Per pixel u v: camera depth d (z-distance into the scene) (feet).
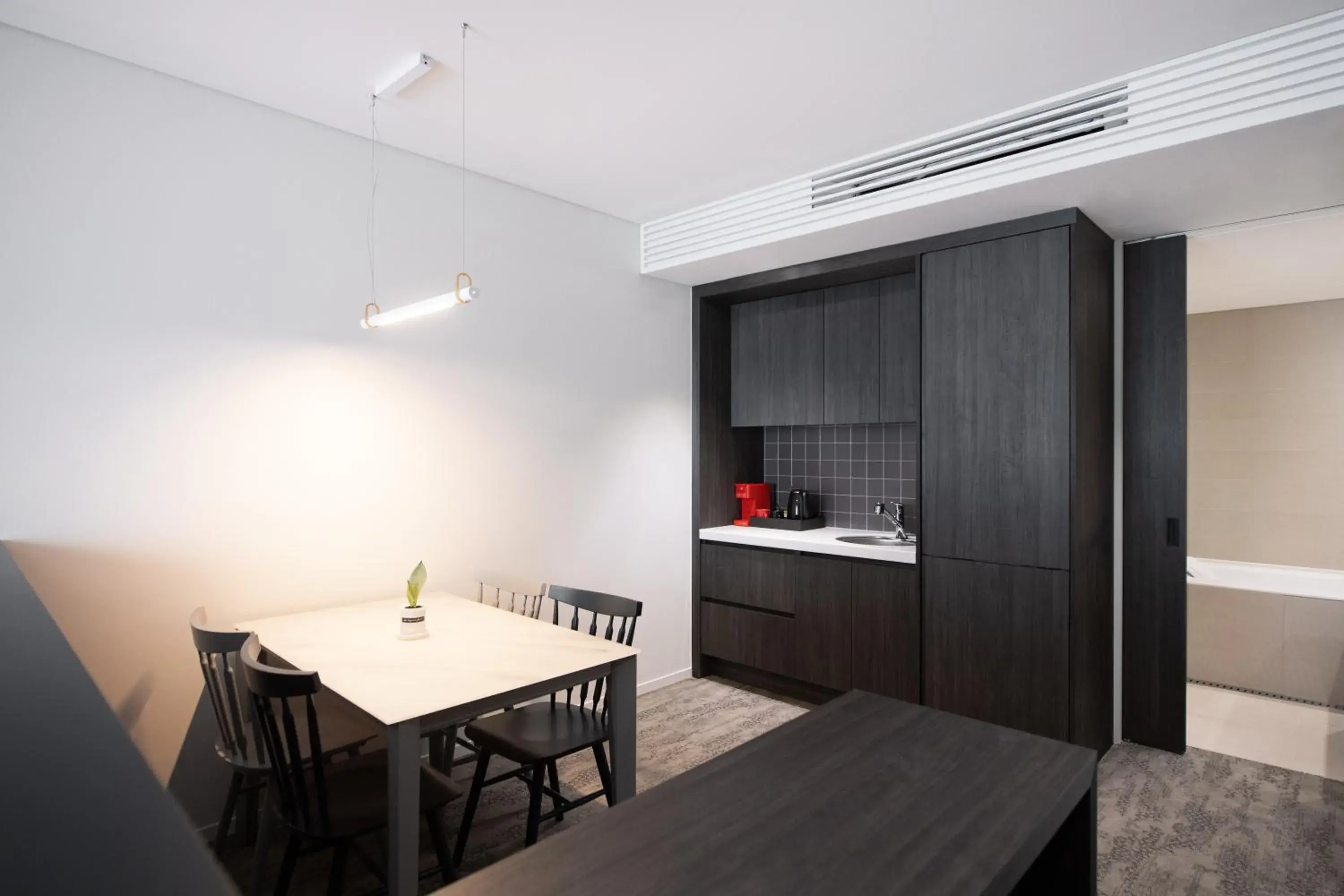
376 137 9.72
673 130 9.50
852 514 14.32
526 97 8.58
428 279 10.40
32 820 1.39
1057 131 8.60
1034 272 9.95
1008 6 6.71
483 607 9.34
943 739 4.62
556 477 12.01
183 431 8.25
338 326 9.49
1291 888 7.39
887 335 12.58
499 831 8.44
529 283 11.66
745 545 13.66
